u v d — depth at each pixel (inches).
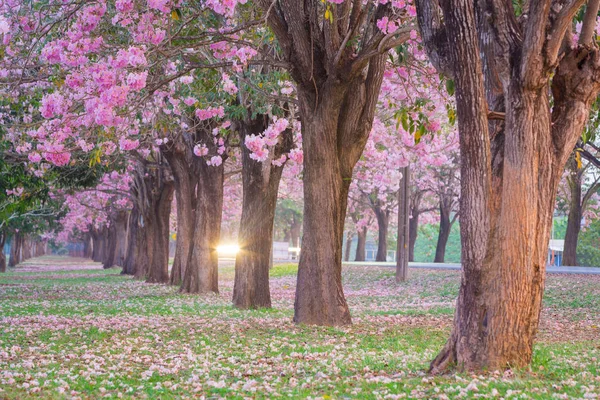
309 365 446.0
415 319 757.9
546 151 385.4
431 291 1222.3
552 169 390.9
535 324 389.4
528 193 377.1
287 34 645.3
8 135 930.7
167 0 537.0
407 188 1412.4
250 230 914.1
